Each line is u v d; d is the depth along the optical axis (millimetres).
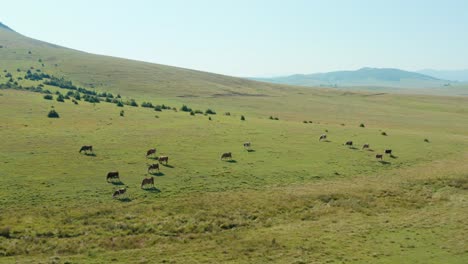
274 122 96500
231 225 37938
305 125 93125
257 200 43844
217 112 126000
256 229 37625
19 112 85688
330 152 66500
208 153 61781
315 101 182125
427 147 74000
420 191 50031
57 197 40844
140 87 175375
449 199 47656
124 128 77438
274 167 56281
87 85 169625
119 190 42656
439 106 176750
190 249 32688
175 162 56125
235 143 69312
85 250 31391
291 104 166000
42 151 56969
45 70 191000
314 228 38062
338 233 36812
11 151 55688
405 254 32312
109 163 53969
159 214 38844
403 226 38906
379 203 45594
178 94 167875
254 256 31625
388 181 53188
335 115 138000
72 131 71625
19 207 37844
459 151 72125
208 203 42125
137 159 56594
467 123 125562
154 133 74062
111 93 156000
